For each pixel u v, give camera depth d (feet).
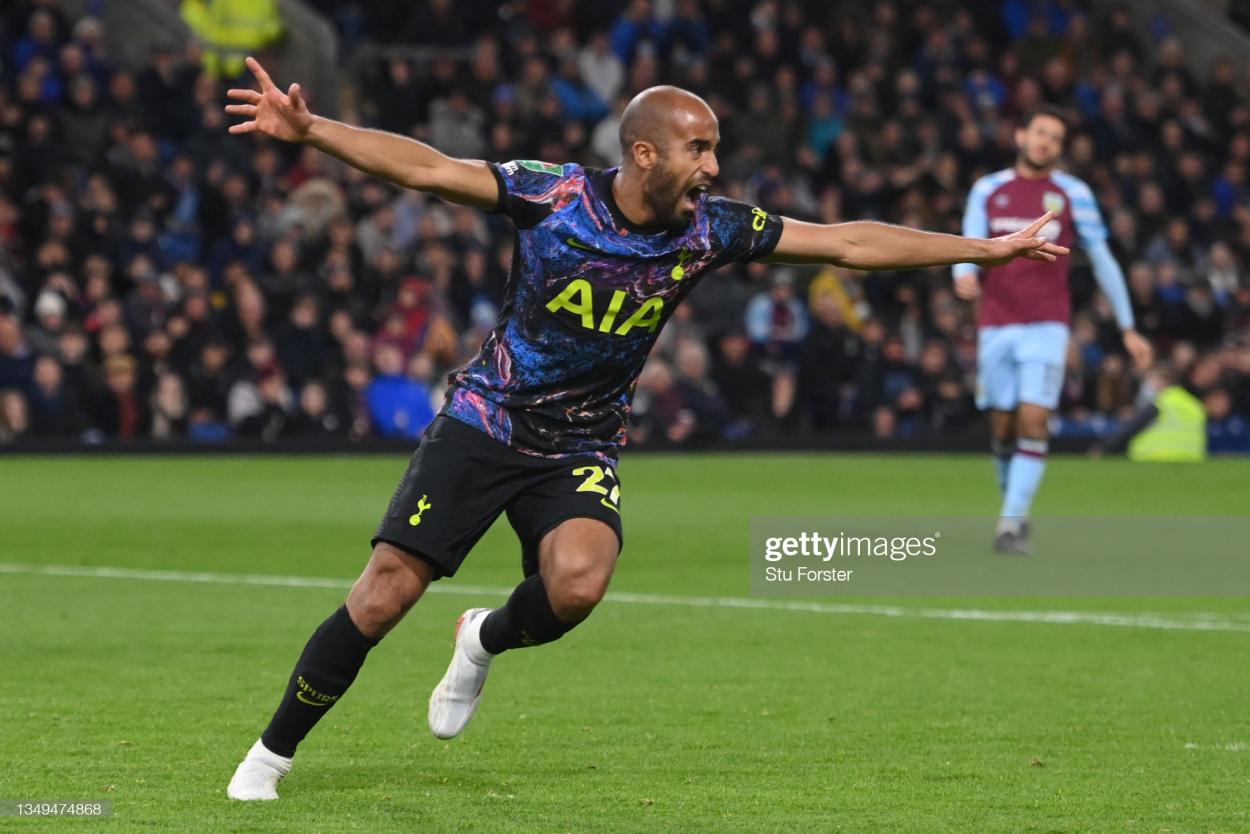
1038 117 126.72
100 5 261.85
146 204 228.02
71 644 88.38
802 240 58.03
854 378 238.27
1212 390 245.45
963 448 236.02
